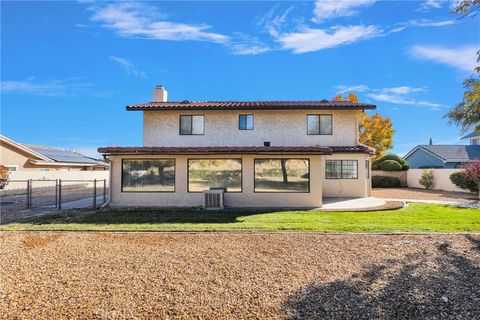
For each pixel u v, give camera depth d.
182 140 19.94
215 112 20.05
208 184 15.09
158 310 4.37
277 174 14.91
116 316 4.19
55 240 8.52
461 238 8.53
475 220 11.06
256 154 14.65
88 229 9.82
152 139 20.00
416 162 38.09
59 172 30.59
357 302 4.58
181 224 10.55
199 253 7.21
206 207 14.16
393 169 28.95
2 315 4.20
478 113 7.74
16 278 5.61
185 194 15.09
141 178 15.24
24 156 30.94
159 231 9.59
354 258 6.77
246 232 9.40
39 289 5.11
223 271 5.99
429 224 10.34
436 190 25.42
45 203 17.72
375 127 31.59
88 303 4.58
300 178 14.84
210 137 19.94
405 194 21.84
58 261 6.62
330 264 6.37
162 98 22.55
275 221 11.00
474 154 33.19
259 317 4.16
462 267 6.13
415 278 5.54
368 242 8.16
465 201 17.30
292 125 20.00
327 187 19.42
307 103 20.66
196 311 4.34
